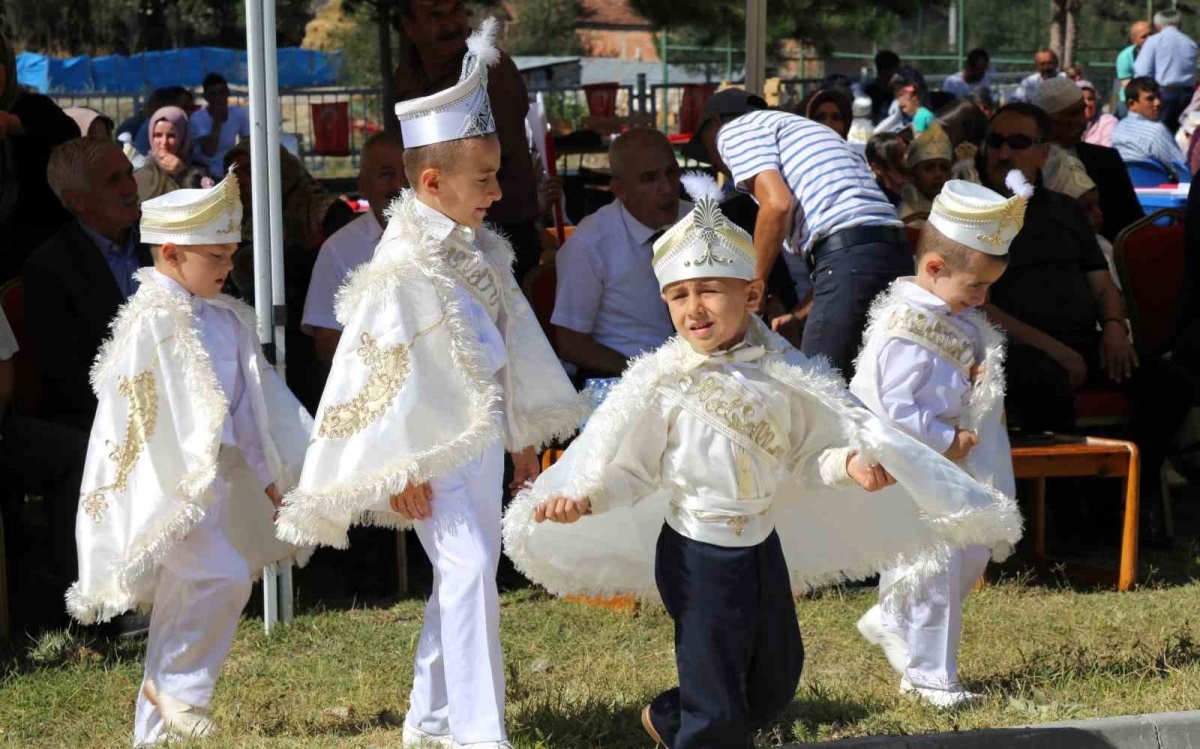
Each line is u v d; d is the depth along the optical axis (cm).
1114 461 626
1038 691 475
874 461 377
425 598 625
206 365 433
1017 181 452
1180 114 1620
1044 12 2558
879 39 2077
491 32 408
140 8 2783
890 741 414
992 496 383
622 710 454
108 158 616
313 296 644
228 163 816
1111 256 792
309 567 670
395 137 643
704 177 377
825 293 597
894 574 458
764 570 375
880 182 823
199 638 433
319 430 396
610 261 650
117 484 429
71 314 613
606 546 405
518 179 745
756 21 907
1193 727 432
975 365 461
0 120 712
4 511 621
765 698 384
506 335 423
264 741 430
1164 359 715
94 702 496
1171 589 634
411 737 417
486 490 403
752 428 371
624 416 372
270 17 548
